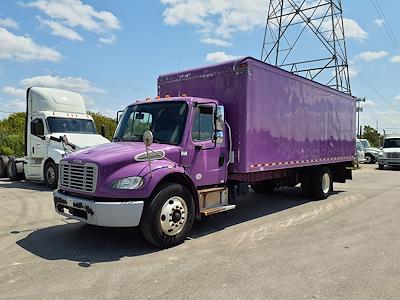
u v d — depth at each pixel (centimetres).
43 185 1423
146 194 583
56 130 1350
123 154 595
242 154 759
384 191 1348
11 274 496
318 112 1079
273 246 626
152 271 507
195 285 458
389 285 458
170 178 643
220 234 707
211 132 719
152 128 706
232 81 771
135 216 576
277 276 488
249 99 763
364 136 8119
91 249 609
